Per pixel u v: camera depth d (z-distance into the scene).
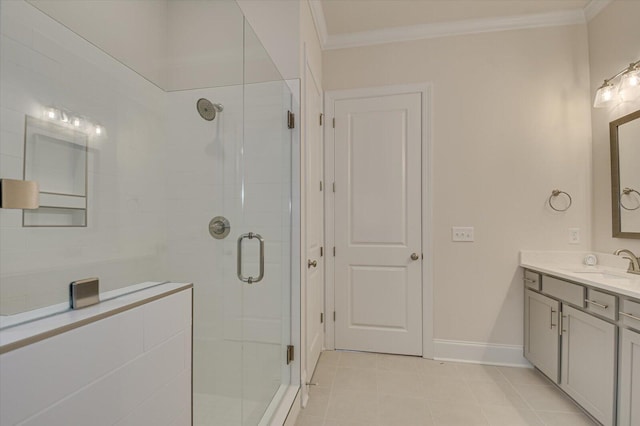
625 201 1.93
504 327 2.30
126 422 0.66
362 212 2.51
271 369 1.69
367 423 1.62
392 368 2.23
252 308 1.65
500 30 2.33
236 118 1.73
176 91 1.77
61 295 0.68
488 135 2.34
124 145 1.53
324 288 2.55
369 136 2.51
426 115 2.42
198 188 1.71
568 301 1.77
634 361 1.33
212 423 1.40
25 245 1.05
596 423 1.61
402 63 2.46
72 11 1.32
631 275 1.77
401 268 2.45
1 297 0.86
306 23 1.94
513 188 2.30
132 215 1.53
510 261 2.30
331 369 2.21
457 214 2.38
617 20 1.99
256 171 1.72
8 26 1.10
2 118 1.05
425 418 1.66
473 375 2.12
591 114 2.21
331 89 2.56
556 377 1.86
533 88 2.29
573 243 2.21
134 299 0.72
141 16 1.68
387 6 2.18
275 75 1.71
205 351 1.50
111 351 0.62
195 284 1.63
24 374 0.46
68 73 1.30
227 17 1.75
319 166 2.46
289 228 1.80
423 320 2.41
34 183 1.11
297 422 1.63
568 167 2.24
